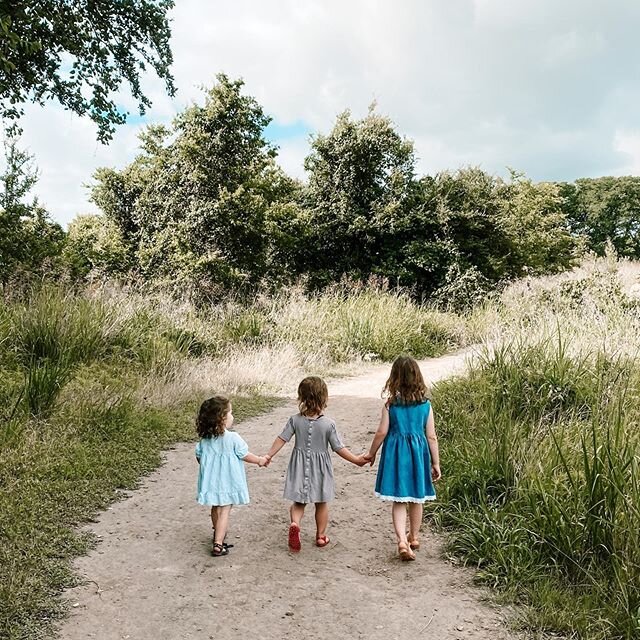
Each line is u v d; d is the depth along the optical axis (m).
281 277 20.73
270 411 9.68
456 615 3.95
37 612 3.81
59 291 11.55
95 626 3.72
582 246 32.25
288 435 4.94
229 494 4.77
